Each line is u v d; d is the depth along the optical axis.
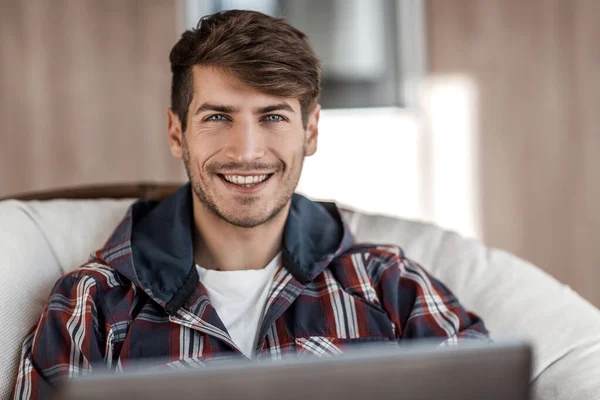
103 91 2.95
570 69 3.21
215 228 1.35
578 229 3.28
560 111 3.23
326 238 1.42
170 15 2.97
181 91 1.33
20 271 1.39
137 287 1.32
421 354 0.67
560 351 1.44
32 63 2.91
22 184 2.94
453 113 3.16
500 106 3.18
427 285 1.41
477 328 1.39
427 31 3.12
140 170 3.00
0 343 1.29
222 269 1.38
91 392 0.62
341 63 3.14
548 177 3.24
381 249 1.45
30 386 1.22
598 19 3.21
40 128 2.93
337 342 1.32
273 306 1.32
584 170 3.26
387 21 3.14
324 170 3.16
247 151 1.26
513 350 0.68
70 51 2.92
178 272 1.31
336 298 1.35
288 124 1.30
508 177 3.21
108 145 2.97
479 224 3.22
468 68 3.14
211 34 1.27
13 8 2.88
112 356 1.26
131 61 2.96
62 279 1.31
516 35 3.17
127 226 1.37
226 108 1.27
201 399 0.63
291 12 3.09
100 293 1.29
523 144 3.21
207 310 1.29
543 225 3.26
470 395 0.67
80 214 1.60
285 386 0.65
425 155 3.18
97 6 2.93
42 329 1.26
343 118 3.15
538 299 1.55
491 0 3.13
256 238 1.36
